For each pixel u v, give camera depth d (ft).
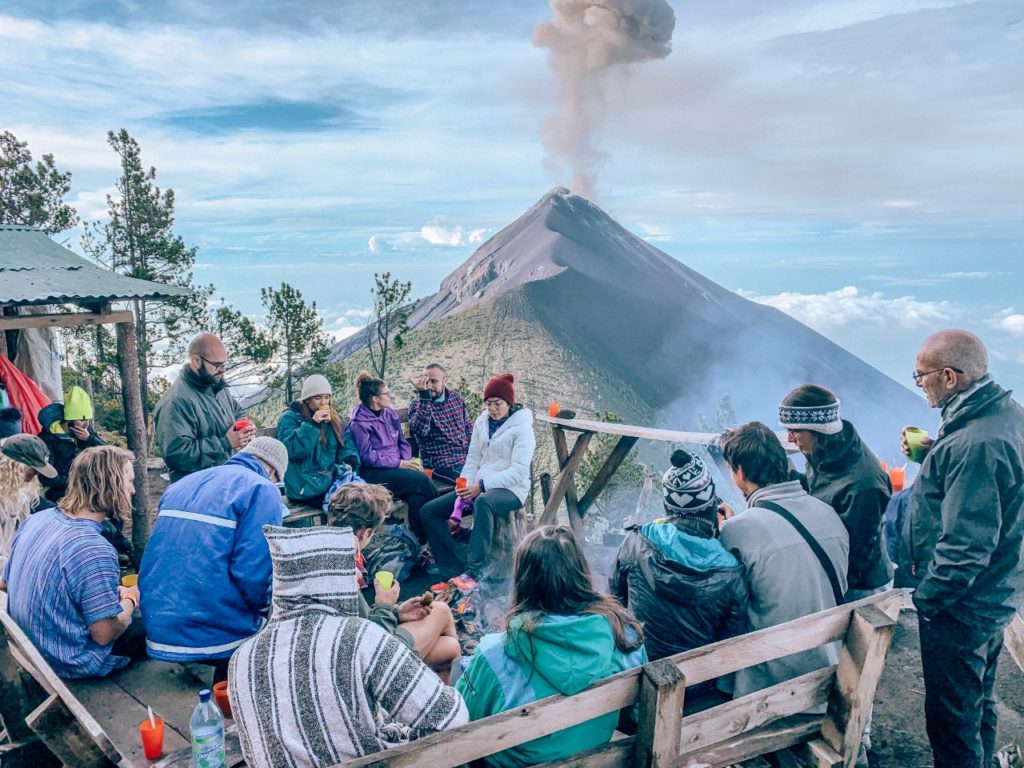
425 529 16.21
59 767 8.43
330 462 16.07
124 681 9.45
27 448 13.05
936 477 8.62
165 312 75.77
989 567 8.23
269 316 80.84
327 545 6.63
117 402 64.28
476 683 7.25
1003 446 7.89
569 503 19.57
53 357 29.37
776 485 8.72
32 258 22.88
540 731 6.32
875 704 11.80
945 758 8.75
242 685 6.26
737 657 7.05
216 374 14.74
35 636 9.09
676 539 8.21
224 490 9.18
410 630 9.80
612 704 6.63
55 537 9.11
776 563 8.11
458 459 19.07
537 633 6.80
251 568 9.00
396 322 102.94
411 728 6.34
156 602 8.96
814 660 8.17
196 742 7.08
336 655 6.27
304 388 16.06
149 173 75.77
